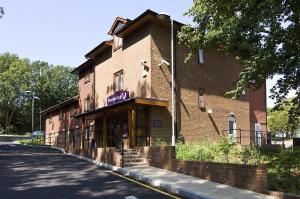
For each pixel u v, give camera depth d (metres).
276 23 16.77
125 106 23.00
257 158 17.59
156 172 16.45
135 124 22.28
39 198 11.12
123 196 11.61
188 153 18.11
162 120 23.80
